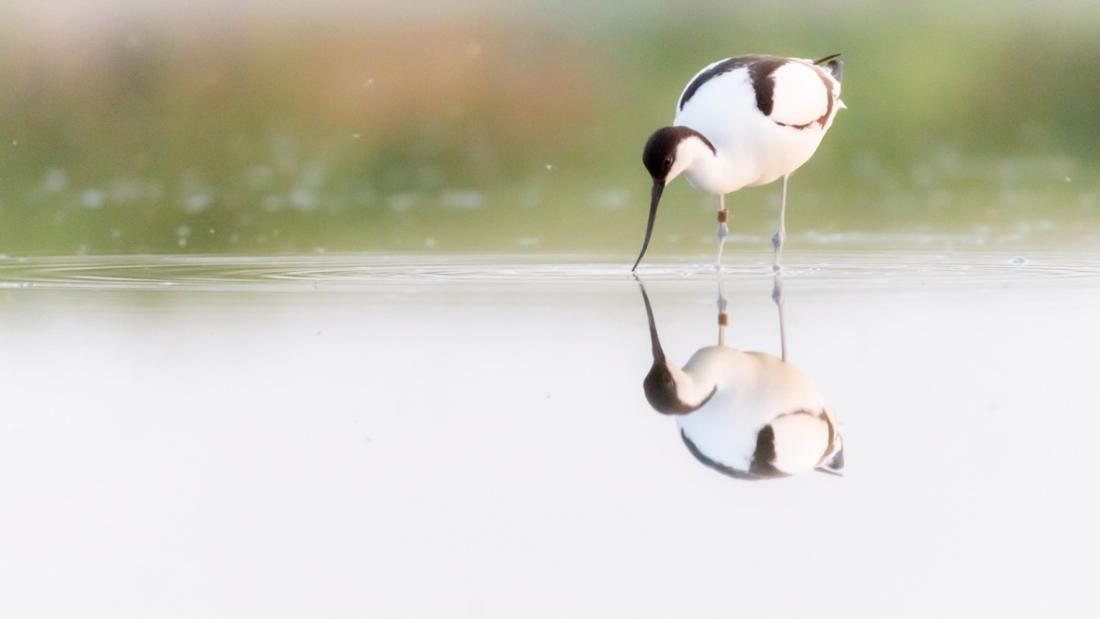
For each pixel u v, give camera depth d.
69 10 17.02
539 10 17.89
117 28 17.08
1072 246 11.48
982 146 16.55
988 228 12.70
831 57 11.28
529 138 16.44
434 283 9.98
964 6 18.12
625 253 11.60
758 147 10.13
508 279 10.15
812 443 6.34
